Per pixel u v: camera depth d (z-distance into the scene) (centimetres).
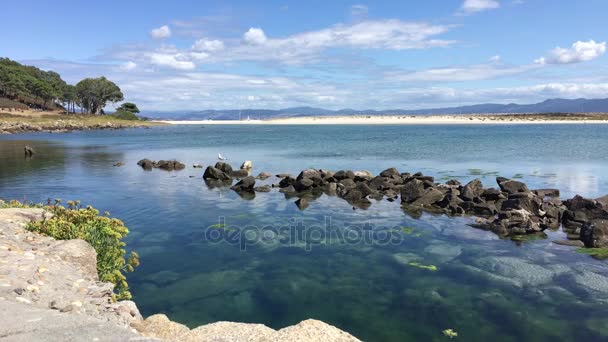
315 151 6134
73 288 898
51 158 4975
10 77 16262
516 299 1228
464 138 8919
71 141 8225
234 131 13850
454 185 2955
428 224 2086
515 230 1944
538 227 1962
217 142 8250
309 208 2431
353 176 3297
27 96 17862
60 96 17950
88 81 17600
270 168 4244
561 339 1012
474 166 4288
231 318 1112
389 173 3353
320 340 790
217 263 1507
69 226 1194
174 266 1473
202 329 832
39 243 1094
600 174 3666
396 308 1171
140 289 1283
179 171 4006
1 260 916
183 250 1642
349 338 815
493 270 1459
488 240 1820
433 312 1148
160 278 1367
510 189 2734
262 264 1502
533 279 1378
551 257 1598
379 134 11112
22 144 7188
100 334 603
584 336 1025
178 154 5759
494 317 1120
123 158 5112
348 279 1373
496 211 2303
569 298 1234
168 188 3034
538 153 5516
